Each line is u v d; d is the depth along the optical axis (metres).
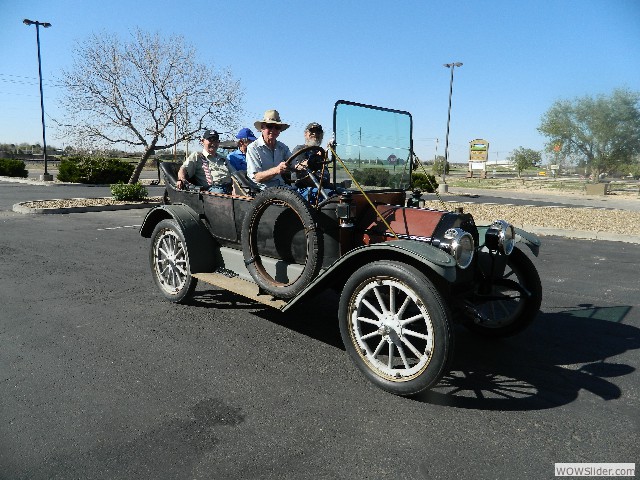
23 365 3.24
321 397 2.87
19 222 10.11
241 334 3.89
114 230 9.17
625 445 2.42
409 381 2.81
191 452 2.30
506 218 11.89
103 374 3.12
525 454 2.34
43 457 2.25
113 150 21.92
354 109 3.60
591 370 3.32
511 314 3.80
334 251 3.46
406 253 2.77
